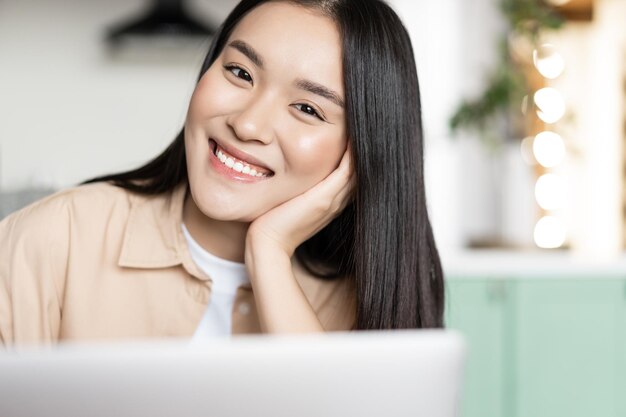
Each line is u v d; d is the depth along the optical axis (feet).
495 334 8.11
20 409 1.60
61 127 11.86
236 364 1.63
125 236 3.76
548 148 11.69
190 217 3.78
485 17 11.87
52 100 11.82
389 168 3.67
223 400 1.65
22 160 11.80
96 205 3.83
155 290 3.76
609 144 14.87
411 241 3.79
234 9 3.87
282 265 3.54
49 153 11.85
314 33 3.43
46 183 9.89
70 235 3.74
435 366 1.73
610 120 14.94
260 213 3.60
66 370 1.59
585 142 14.85
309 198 3.60
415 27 10.88
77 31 11.80
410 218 3.78
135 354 1.61
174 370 1.62
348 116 3.52
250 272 3.57
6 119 11.76
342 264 4.09
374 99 3.56
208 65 3.93
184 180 3.91
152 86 11.94
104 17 11.82
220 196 3.48
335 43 3.45
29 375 1.58
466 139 12.04
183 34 11.12
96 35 11.82
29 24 11.71
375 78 3.54
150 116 11.97
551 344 8.16
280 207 3.61
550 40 12.78
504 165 12.04
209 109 3.41
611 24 14.94
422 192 3.85
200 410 1.64
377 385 1.71
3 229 3.76
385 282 3.76
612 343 8.25
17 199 6.29
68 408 1.61
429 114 10.84
